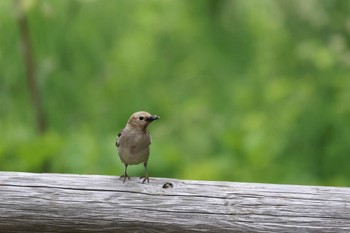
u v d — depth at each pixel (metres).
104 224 6.24
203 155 14.80
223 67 16.19
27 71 12.73
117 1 15.12
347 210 6.18
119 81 14.84
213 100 15.89
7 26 13.03
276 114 13.81
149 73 16.06
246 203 6.24
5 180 6.32
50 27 13.38
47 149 11.79
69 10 13.52
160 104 15.53
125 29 15.43
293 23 13.96
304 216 6.18
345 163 13.31
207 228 6.21
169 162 12.52
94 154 12.20
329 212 6.18
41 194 6.27
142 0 16.09
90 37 13.99
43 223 6.25
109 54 14.81
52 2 13.15
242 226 6.19
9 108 13.34
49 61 12.98
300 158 13.51
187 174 12.51
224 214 6.21
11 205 6.23
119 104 14.68
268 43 15.24
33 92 12.79
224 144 13.55
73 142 12.44
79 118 13.96
